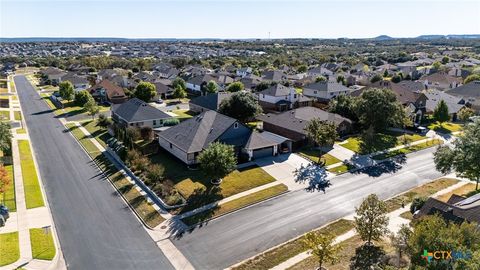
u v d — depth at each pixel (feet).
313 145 174.40
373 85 277.64
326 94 274.36
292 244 93.45
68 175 138.41
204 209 112.27
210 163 122.93
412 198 120.98
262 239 96.12
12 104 271.28
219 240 95.71
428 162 157.69
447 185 132.67
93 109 229.04
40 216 105.81
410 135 198.18
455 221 84.48
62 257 87.15
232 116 197.57
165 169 143.43
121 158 151.53
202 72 418.10
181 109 261.65
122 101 281.13
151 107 207.92
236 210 112.37
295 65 541.34
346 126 196.65
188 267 84.38
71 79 337.52
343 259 85.97
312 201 118.83
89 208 112.47
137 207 113.09
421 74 425.69
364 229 87.92
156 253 89.66
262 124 208.44
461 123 230.27
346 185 131.85
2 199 115.44
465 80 344.28
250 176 137.08
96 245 92.53
